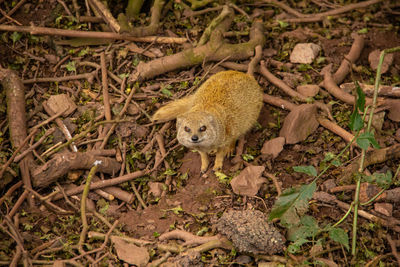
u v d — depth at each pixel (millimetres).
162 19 9633
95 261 5652
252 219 5797
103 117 7688
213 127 6320
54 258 5738
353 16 9750
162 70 8414
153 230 6176
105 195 6652
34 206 6398
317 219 6137
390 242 5742
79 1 9641
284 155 7086
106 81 8164
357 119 5180
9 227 5895
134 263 5625
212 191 6684
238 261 5703
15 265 5445
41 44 8867
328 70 8281
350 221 6078
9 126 7277
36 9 9320
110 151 7121
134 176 6832
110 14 9023
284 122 7387
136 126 7602
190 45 8938
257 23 9141
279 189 6426
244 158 7008
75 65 8602
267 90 8242
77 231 6176
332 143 7184
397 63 8594
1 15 9227
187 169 7074
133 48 8875
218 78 7191
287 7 9961
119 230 6184
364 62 8719
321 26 9633
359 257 5695
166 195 6719
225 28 9008
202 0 9773
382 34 9242
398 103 7320
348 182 6582
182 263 5551
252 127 7570
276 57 8891
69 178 6777
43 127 7488
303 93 7984
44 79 8250
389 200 6234
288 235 5812
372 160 6641
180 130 6367
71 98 8047
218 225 5895
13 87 7676
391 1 10086
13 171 6586
